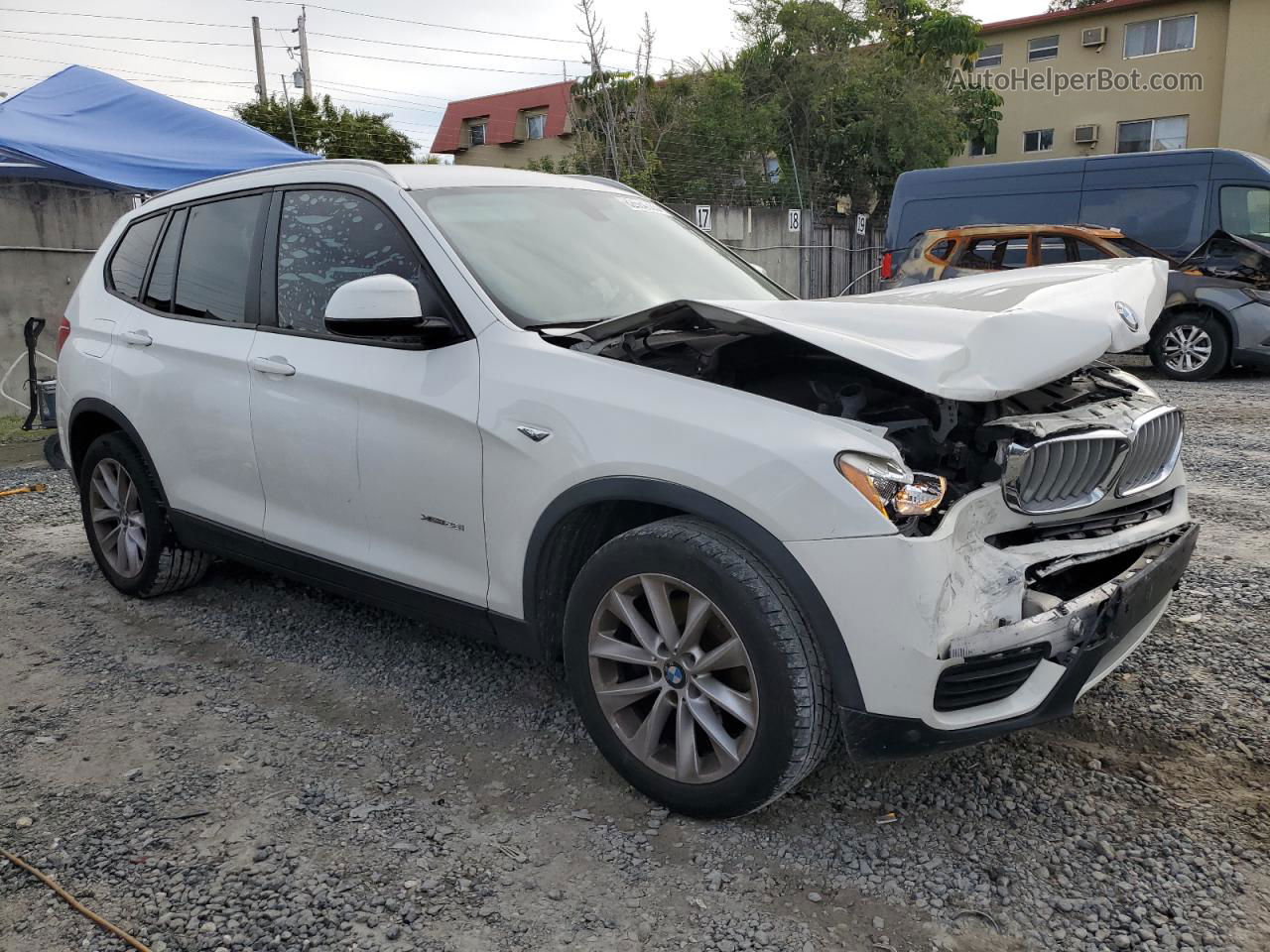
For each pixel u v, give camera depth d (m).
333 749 3.13
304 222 3.68
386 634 4.06
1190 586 4.39
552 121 42.78
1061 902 2.34
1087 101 28.98
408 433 3.14
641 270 3.64
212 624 4.21
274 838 2.65
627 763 2.77
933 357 2.40
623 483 2.62
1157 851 2.53
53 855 2.60
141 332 4.20
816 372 3.06
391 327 2.96
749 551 2.48
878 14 23.25
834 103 22.20
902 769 2.95
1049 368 2.47
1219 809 2.71
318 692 3.54
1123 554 2.84
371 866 2.53
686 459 2.52
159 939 2.28
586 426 2.71
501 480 2.90
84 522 4.68
